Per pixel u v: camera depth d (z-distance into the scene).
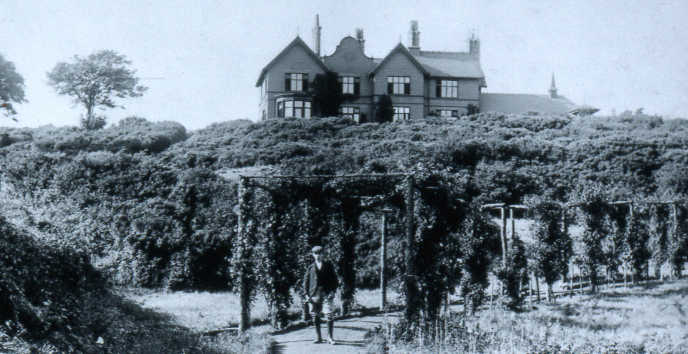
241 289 13.84
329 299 11.73
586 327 12.77
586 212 18.30
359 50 51.62
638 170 37.12
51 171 23.09
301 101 48.91
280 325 14.22
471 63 55.19
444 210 12.65
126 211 21.84
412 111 50.41
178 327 13.84
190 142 42.09
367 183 14.26
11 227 12.51
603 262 18.52
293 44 49.66
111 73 56.62
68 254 14.01
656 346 10.63
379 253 21.02
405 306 12.23
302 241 14.86
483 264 14.88
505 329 12.34
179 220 21.61
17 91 22.28
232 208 21.66
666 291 16.67
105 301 14.47
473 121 48.06
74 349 10.18
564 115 51.19
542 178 34.88
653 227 20.20
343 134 42.81
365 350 10.85
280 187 14.62
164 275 20.86
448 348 10.55
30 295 10.92
